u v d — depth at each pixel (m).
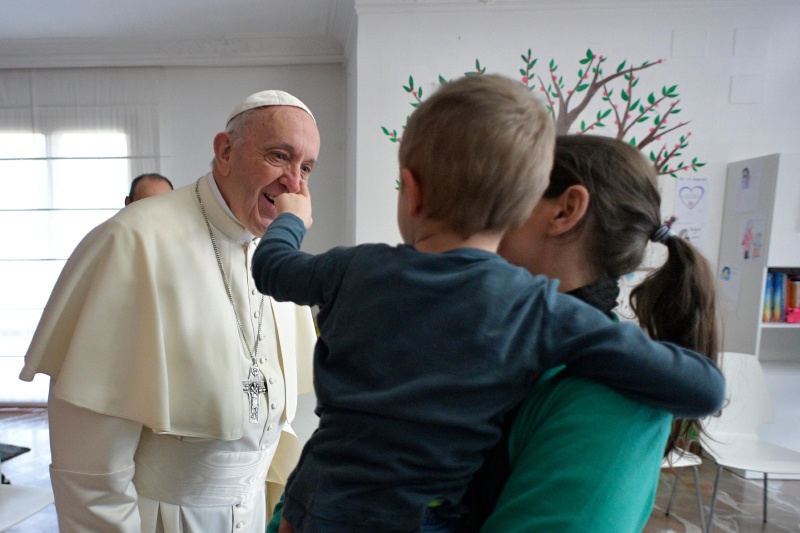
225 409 1.12
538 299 0.56
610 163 0.63
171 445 1.11
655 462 0.52
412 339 0.58
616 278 0.64
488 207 0.58
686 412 0.53
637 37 3.40
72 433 1.03
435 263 0.60
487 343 0.55
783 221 3.14
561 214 0.62
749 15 3.38
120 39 4.32
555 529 0.47
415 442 0.56
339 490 0.60
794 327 3.44
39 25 4.04
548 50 3.40
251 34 4.29
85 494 1.02
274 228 0.85
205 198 1.22
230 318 1.18
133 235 1.10
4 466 3.24
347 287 0.65
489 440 0.56
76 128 4.54
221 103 4.59
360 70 3.40
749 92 3.42
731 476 3.31
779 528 2.70
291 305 1.42
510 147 0.56
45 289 4.64
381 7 3.34
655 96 3.43
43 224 4.60
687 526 2.70
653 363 0.51
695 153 3.47
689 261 0.66
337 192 4.66
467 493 0.61
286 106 1.13
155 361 1.04
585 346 0.52
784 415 3.39
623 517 0.48
